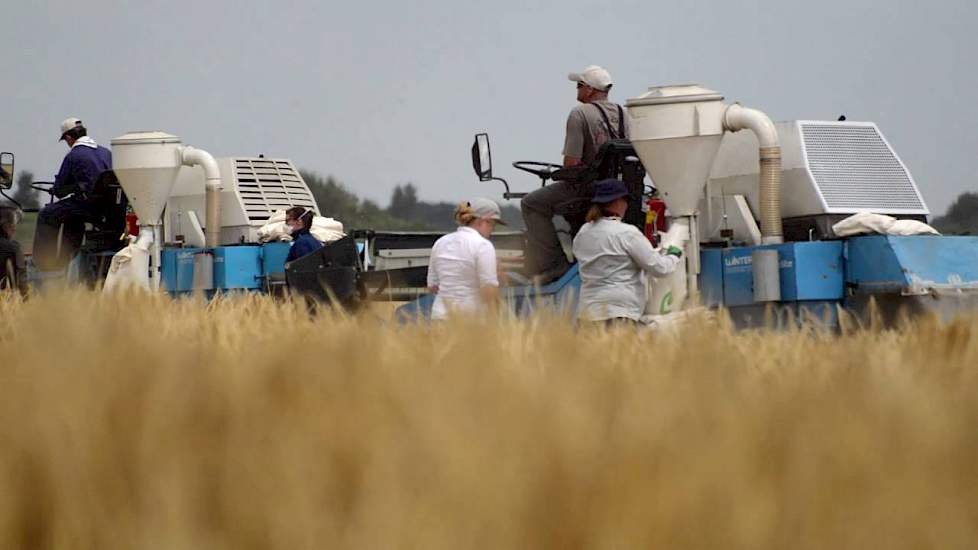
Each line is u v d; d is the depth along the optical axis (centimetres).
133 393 754
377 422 709
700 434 696
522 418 689
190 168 6544
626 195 3697
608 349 1371
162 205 6075
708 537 604
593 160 4438
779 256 4194
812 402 825
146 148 5988
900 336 1948
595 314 1709
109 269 6016
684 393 837
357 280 5153
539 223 4578
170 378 785
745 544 601
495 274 3878
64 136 6569
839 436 707
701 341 1104
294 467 645
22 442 698
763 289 4172
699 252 4353
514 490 613
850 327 1988
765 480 644
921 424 734
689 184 4269
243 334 1614
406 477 627
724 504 612
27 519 680
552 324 1241
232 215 6475
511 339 1165
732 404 798
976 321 1599
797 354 1562
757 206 4556
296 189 6806
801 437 709
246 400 766
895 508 624
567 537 608
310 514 611
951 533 616
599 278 3653
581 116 4466
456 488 612
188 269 6041
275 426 709
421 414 695
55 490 672
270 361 852
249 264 6047
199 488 646
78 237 6500
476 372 825
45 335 917
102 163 6488
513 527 601
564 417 689
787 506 623
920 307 3959
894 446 693
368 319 1292
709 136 4231
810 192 4412
